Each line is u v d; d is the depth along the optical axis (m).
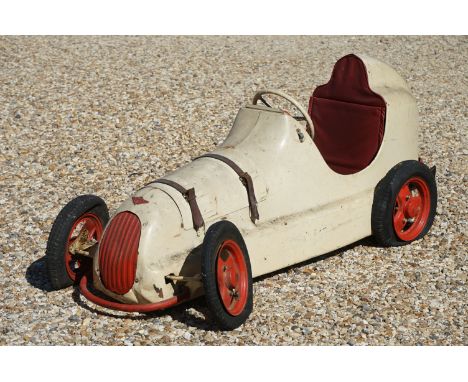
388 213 4.40
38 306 4.09
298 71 6.51
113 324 3.98
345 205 4.32
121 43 7.06
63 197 4.93
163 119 5.71
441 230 4.63
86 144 5.43
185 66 6.50
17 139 5.48
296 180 4.16
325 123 4.60
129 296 3.89
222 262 3.85
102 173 5.15
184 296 3.90
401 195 4.46
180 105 5.89
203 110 5.83
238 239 3.90
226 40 7.29
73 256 4.16
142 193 3.96
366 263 4.38
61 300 4.12
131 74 6.32
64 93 6.02
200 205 3.93
